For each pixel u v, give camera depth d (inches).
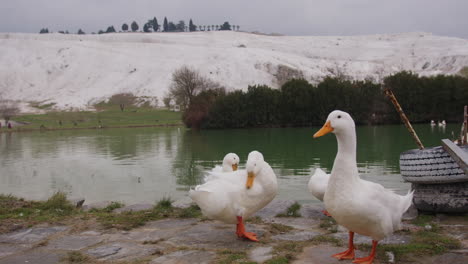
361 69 5398.6
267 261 204.4
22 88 5649.6
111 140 1754.4
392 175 671.1
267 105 2516.0
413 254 209.2
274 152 1129.4
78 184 690.2
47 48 6624.0
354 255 210.4
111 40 7795.3
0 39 6855.3
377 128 2070.6
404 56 6146.7
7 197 399.2
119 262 211.2
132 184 675.4
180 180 707.4
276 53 5757.9
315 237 246.8
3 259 221.1
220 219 256.8
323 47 7273.6
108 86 5462.6
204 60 5561.0
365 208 190.5
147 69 5708.7
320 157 993.5
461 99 2389.3
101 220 300.4
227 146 1381.6
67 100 5113.2
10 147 1526.8
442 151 273.6
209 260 210.7
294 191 557.9
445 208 279.4
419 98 2397.9
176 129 2620.6
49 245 243.8
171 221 298.5
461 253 207.2
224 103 2516.0
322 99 2459.4
